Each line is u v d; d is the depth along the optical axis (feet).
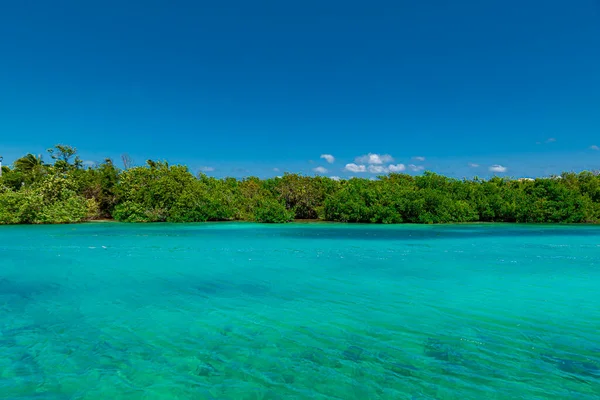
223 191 174.19
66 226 132.77
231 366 25.08
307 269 55.52
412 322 33.30
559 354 26.94
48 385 22.56
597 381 23.24
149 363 25.41
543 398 21.47
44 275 50.78
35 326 32.07
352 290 43.88
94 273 52.21
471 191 169.89
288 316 34.81
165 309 36.73
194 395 21.61
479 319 34.04
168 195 153.89
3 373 23.97
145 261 61.36
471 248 78.07
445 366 25.14
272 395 21.66
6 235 100.89
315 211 179.01
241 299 40.22
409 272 53.62
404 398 21.39
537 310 36.47
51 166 181.98
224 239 94.22
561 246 81.30
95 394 21.66
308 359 26.09
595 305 37.96
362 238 97.55
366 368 24.86
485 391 22.15
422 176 187.11
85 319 33.81
